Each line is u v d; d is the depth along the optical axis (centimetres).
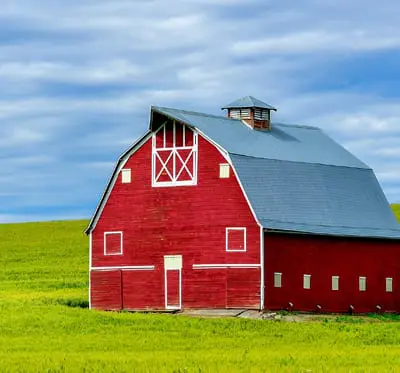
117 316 7444
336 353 5809
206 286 8212
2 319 7244
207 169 8275
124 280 8544
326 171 8981
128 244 8544
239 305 8088
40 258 13300
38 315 7431
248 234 8100
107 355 5691
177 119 8281
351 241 8738
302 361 5416
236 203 8162
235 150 8338
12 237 15625
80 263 12800
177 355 5694
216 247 8194
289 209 8394
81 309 7912
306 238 8388
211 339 6494
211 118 8769
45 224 17500
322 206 8675
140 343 6275
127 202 8575
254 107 9031
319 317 8000
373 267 8888
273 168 8512
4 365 5234
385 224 9150
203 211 8262
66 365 5231
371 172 9462
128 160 8588
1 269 12188
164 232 8406
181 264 8319
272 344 6312
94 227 8706
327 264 8525
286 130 9381
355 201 9044
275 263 8144
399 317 8569
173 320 7325
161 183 8444
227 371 5022
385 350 5994
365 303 8794
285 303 8188
